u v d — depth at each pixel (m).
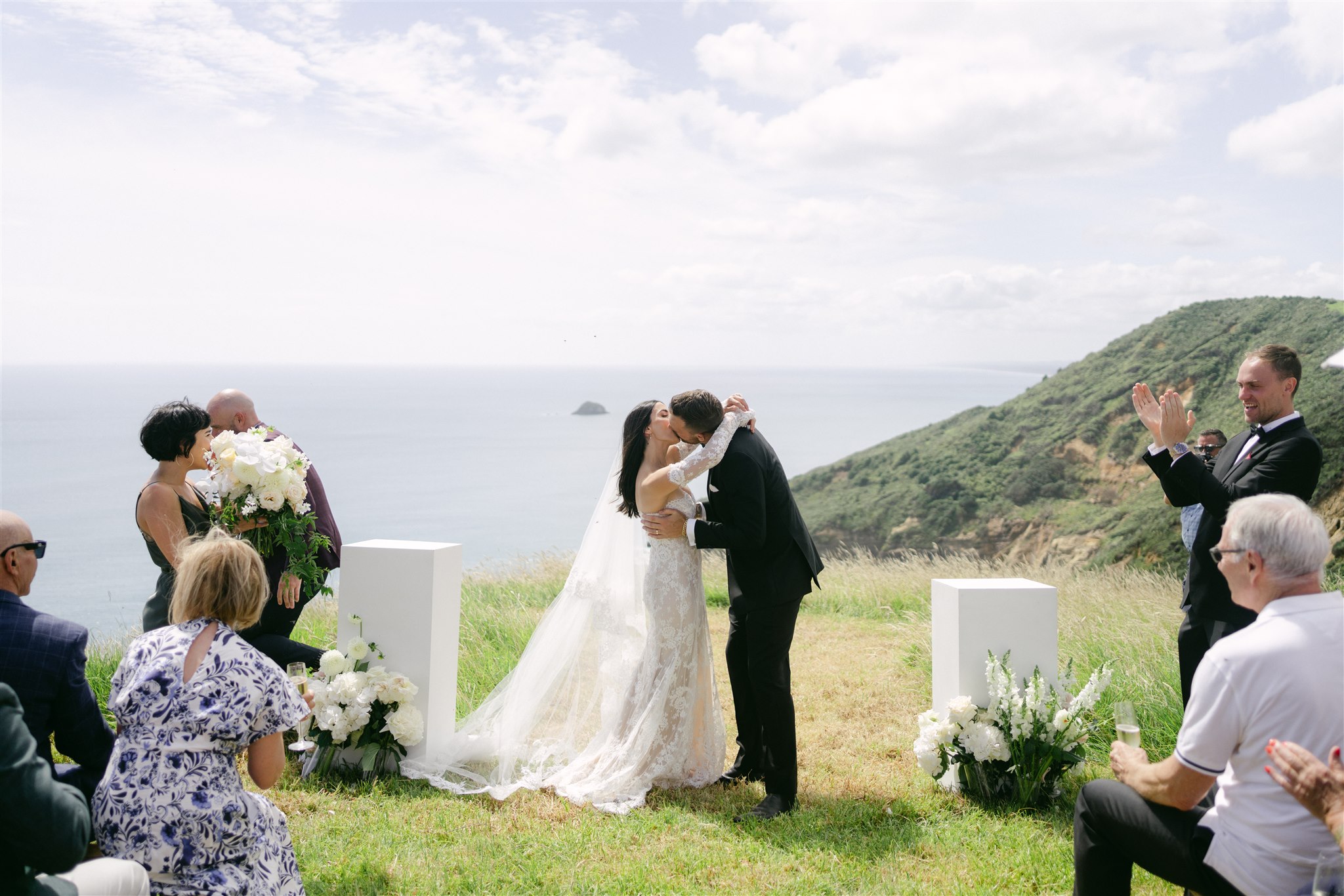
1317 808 2.15
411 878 3.43
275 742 2.73
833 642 8.16
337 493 121.25
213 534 2.81
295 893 2.80
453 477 142.25
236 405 5.02
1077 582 10.41
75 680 2.67
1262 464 3.96
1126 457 36.97
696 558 4.69
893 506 42.31
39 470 143.50
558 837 3.89
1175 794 2.47
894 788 4.64
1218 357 36.94
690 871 3.62
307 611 9.06
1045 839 3.94
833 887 3.49
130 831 2.48
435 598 4.62
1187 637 4.18
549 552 12.34
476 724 4.96
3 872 2.13
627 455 4.74
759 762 4.76
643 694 4.61
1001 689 4.34
